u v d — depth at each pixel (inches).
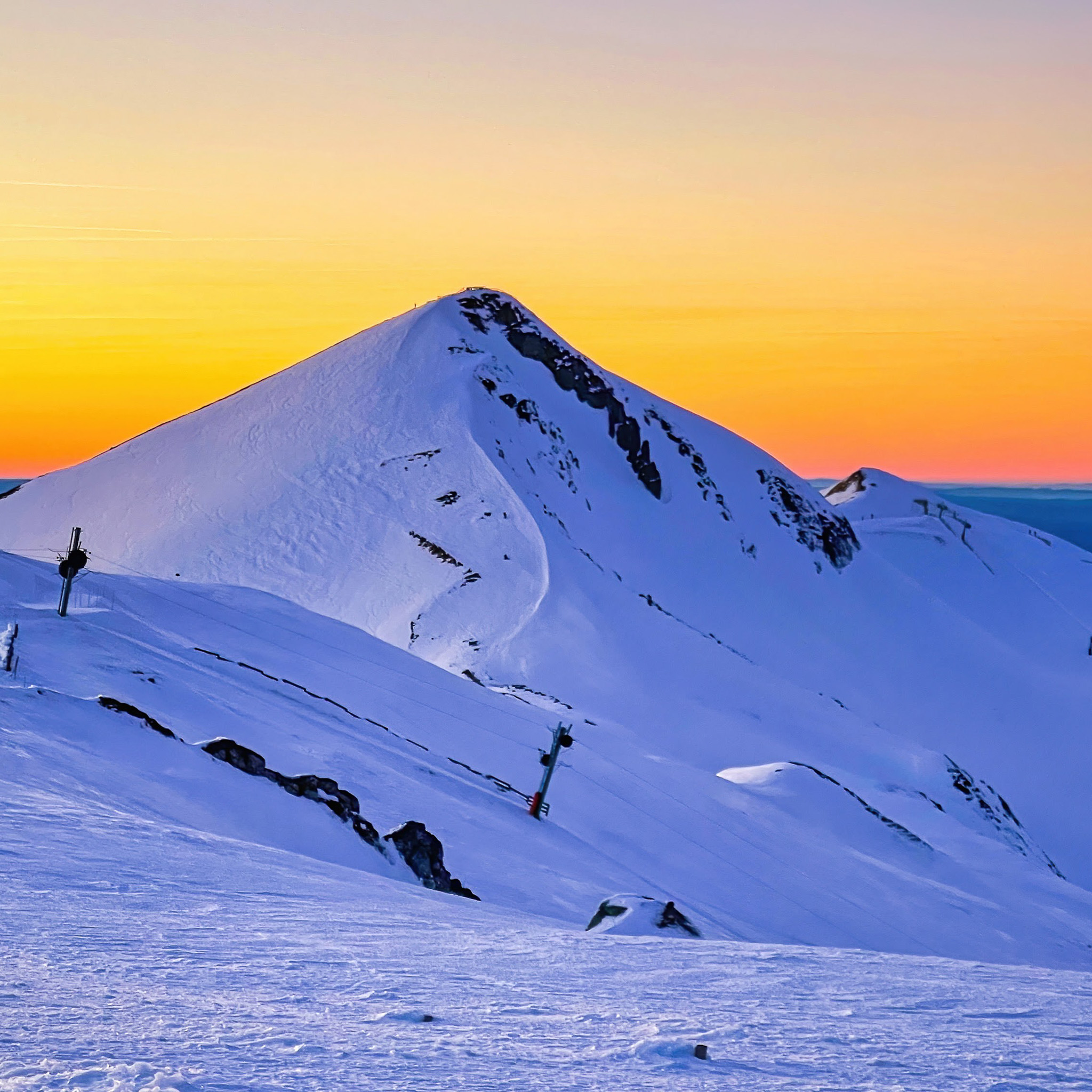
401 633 5506.9
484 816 1641.2
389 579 6230.3
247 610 3154.5
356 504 7165.4
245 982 263.1
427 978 290.7
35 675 1530.5
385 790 1551.4
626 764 2847.0
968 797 4584.2
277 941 331.6
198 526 7308.1
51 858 454.0
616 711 4702.3
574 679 4889.3
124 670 1729.8
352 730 1983.3
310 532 6934.1
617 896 624.1
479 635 5364.2
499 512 6742.1
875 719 7057.1
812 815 3115.2
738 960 382.3
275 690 2139.5
